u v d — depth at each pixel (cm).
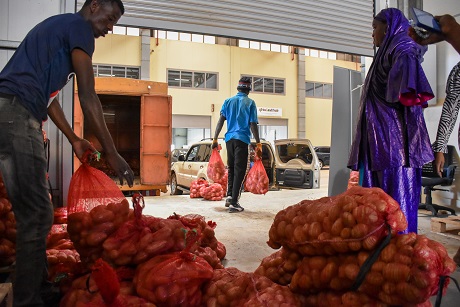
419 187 283
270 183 1092
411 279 141
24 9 396
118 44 2123
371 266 154
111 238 197
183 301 178
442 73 581
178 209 657
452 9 543
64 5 409
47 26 206
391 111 274
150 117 871
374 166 275
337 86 689
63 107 418
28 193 191
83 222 204
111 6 223
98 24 224
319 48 577
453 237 427
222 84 2372
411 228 275
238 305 179
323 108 2659
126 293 179
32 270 191
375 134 276
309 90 2636
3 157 188
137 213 202
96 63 2094
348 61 2742
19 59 201
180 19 481
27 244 191
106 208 210
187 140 2612
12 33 392
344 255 167
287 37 549
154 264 184
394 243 154
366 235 156
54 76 204
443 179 544
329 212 172
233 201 626
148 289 175
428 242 151
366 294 158
